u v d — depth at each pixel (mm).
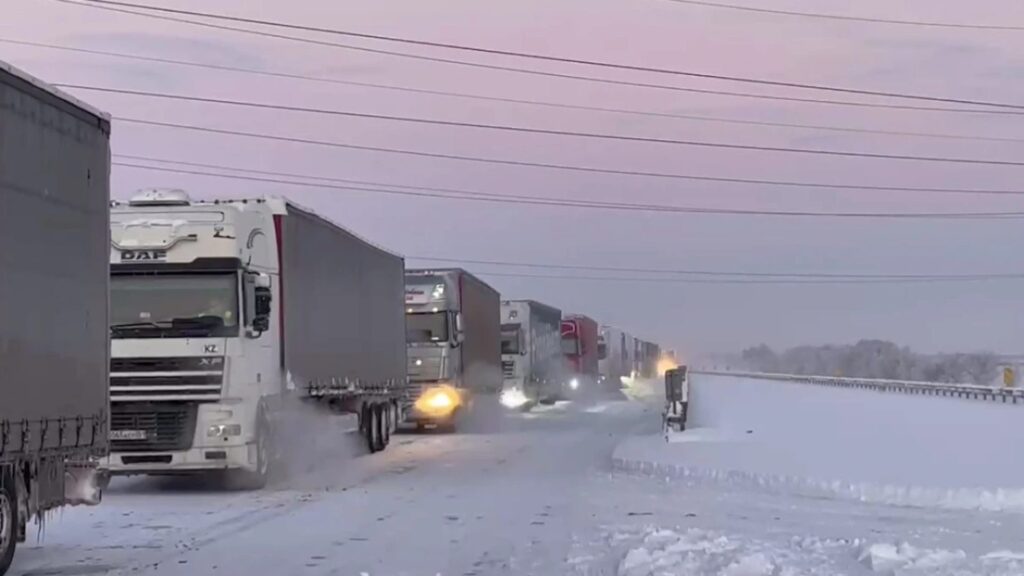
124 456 18578
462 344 38719
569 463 25109
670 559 11680
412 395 36719
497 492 19406
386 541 13906
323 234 24047
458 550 13141
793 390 59594
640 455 23375
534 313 56094
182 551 13227
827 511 16453
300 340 22141
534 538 14016
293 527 15242
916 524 15078
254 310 19406
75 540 14094
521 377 53844
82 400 12359
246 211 19656
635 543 13344
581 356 69312
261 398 19812
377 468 24188
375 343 28891
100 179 13031
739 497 18188
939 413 36812
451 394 37000
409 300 37469
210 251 19016
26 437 11016
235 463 18938
